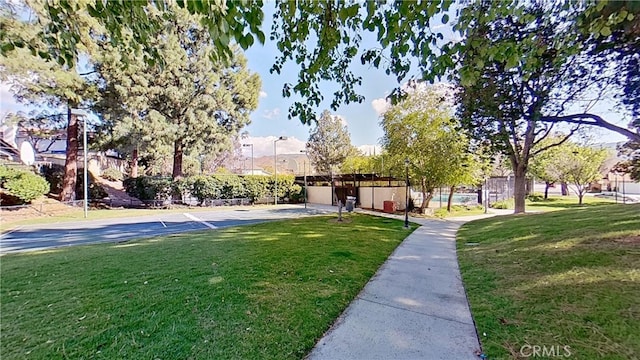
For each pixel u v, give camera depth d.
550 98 7.73
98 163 26.59
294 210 17.41
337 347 2.40
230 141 19.81
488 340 2.46
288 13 2.67
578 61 6.43
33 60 10.91
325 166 37.88
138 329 2.66
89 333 2.59
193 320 2.83
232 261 5.05
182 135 17.42
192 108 17.47
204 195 20.20
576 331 2.41
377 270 4.67
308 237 7.64
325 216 13.55
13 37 2.80
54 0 2.58
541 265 4.07
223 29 1.97
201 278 4.09
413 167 15.51
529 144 12.10
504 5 2.45
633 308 2.60
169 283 3.88
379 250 6.16
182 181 19.45
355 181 20.38
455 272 4.56
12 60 10.20
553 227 6.48
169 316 2.91
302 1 2.52
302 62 3.39
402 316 2.97
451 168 15.03
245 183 21.75
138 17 2.48
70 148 16.12
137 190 19.38
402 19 2.34
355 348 2.38
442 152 14.95
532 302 3.03
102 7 2.47
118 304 3.20
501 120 8.30
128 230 9.90
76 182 17.33
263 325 2.74
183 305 3.17
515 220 9.16
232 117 19.59
